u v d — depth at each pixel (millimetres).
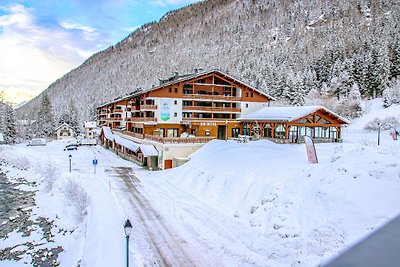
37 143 75125
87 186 28891
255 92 56219
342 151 19047
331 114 43781
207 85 52781
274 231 15672
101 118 94938
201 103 54281
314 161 20328
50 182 33500
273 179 20203
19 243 21000
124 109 70812
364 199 13570
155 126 49750
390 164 15234
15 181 39125
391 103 79438
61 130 96938
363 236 11438
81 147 70250
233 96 55469
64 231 22562
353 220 12797
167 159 38344
